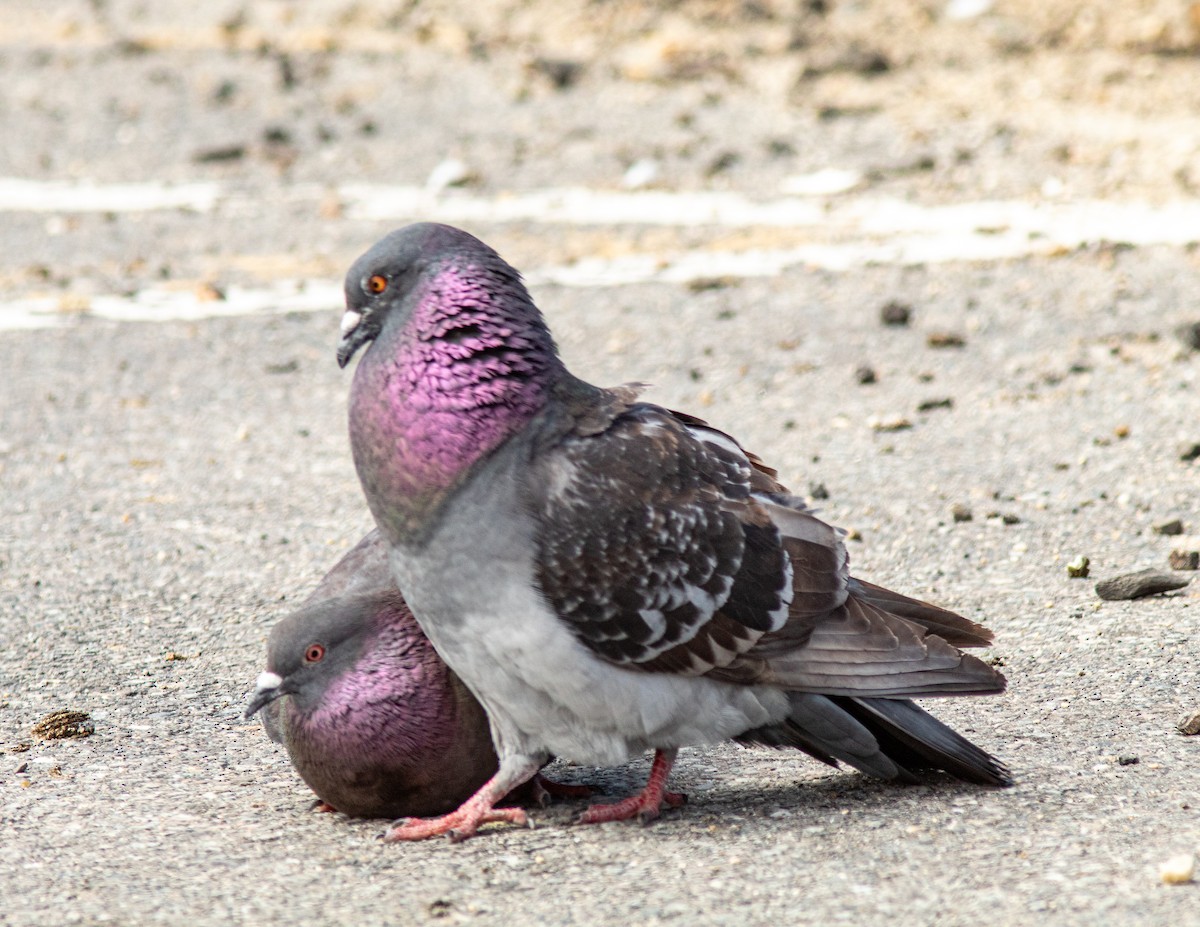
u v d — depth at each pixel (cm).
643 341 1588
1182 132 2047
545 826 750
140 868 696
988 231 1812
